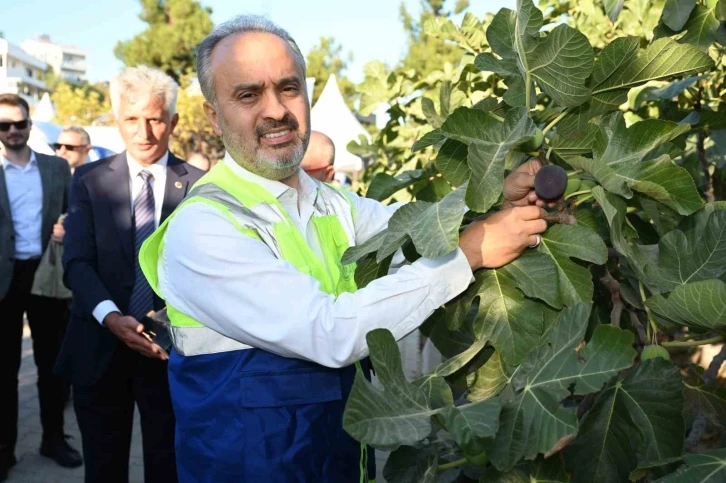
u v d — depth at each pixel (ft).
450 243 4.53
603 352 4.45
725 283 4.60
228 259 5.46
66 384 15.99
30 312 15.26
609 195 5.07
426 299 5.15
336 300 5.32
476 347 5.29
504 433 4.53
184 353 5.94
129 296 10.64
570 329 4.65
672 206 4.96
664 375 4.90
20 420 18.39
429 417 4.46
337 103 30.01
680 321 5.02
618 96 5.50
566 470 5.03
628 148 5.14
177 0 85.30
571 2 11.62
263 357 5.70
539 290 5.12
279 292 5.33
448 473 6.46
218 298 5.49
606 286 5.61
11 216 15.02
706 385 5.73
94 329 10.61
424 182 8.43
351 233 6.52
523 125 4.86
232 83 5.76
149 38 85.20
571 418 4.27
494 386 5.47
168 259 5.81
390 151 13.56
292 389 5.63
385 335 4.58
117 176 10.91
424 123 12.96
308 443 5.61
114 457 10.83
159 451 10.77
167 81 11.00
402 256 6.61
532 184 5.26
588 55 5.02
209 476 5.72
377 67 12.55
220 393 5.72
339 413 5.86
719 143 8.80
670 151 5.86
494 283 5.33
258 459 5.55
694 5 5.68
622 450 4.96
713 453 4.41
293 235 5.83
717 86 8.96
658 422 4.87
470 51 10.25
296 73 5.90
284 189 6.01
